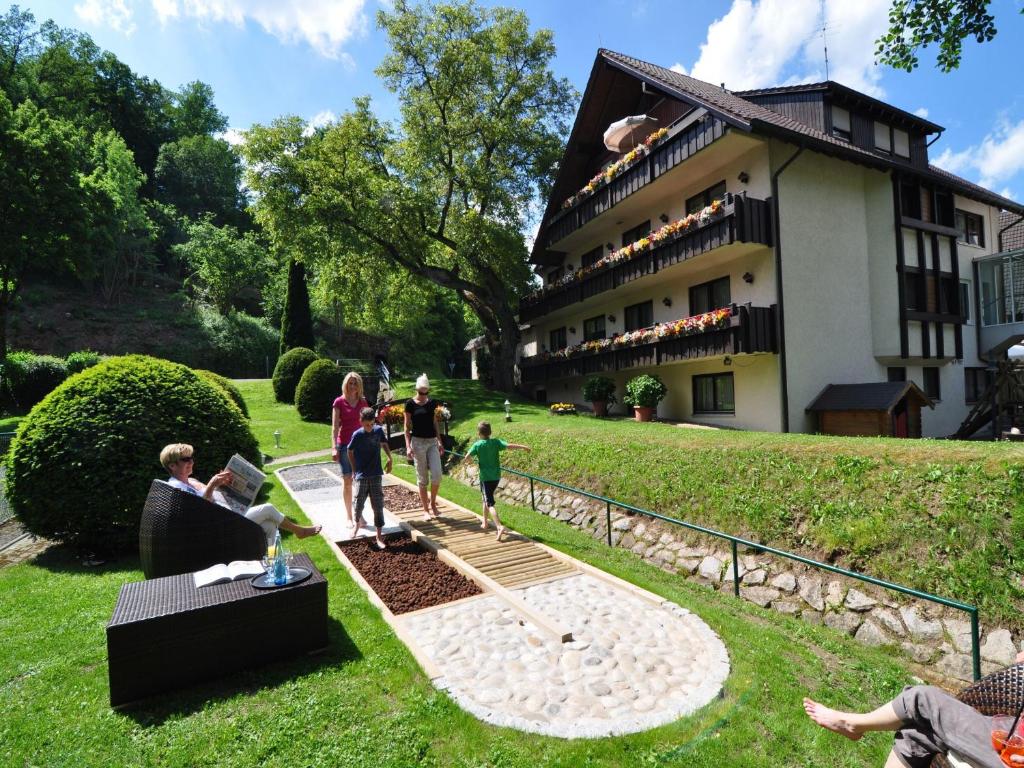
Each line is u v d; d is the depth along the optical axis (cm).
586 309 2333
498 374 2648
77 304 4062
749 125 1228
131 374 731
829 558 665
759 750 338
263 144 2211
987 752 213
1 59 4706
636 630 507
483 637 483
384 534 750
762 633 529
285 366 2527
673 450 1026
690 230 1483
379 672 390
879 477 716
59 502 629
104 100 5500
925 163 1767
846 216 1517
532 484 1045
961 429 1412
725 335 1394
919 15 941
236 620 382
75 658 396
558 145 2495
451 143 2305
